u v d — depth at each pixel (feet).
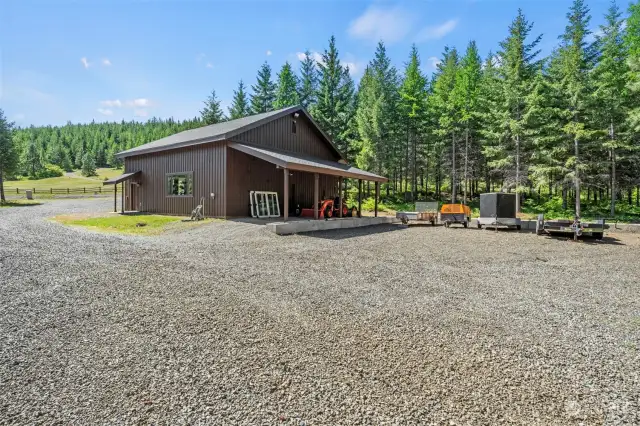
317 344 10.16
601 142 57.88
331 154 67.05
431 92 106.73
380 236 37.40
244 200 47.67
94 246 24.94
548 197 84.07
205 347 9.81
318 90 106.73
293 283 17.03
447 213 49.73
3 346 9.61
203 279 17.19
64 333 10.58
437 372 8.69
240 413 6.85
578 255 27.68
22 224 38.24
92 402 7.13
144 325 11.32
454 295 15.76
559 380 8.46
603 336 11.30
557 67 67.97
